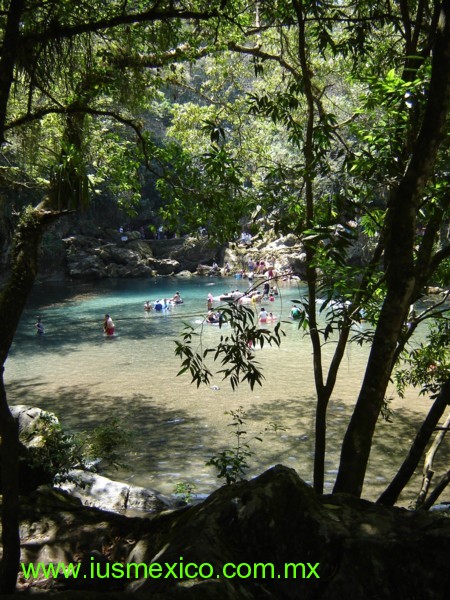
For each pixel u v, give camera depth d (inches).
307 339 1023.6
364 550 130.6
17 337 1112.8
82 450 423.5
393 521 142.9
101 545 192.9
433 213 200.2
